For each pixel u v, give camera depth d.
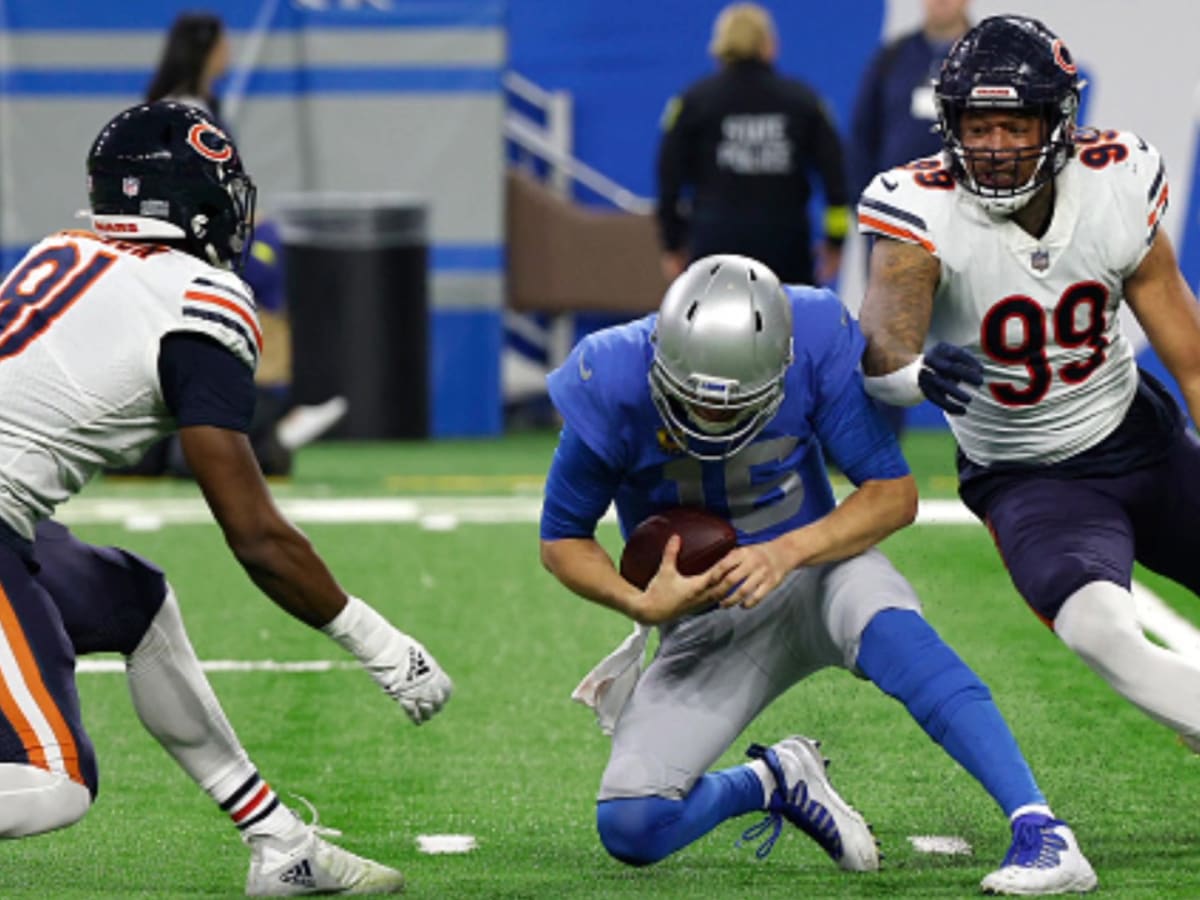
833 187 31.42
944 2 31.67
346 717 16.91
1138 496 13.16
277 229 33.59
